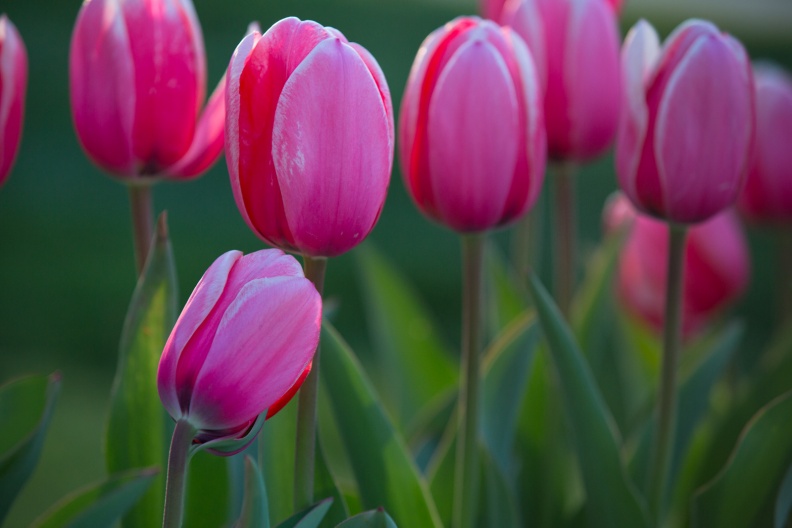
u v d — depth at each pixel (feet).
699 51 2.70
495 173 2.70
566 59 2.93
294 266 2.45
